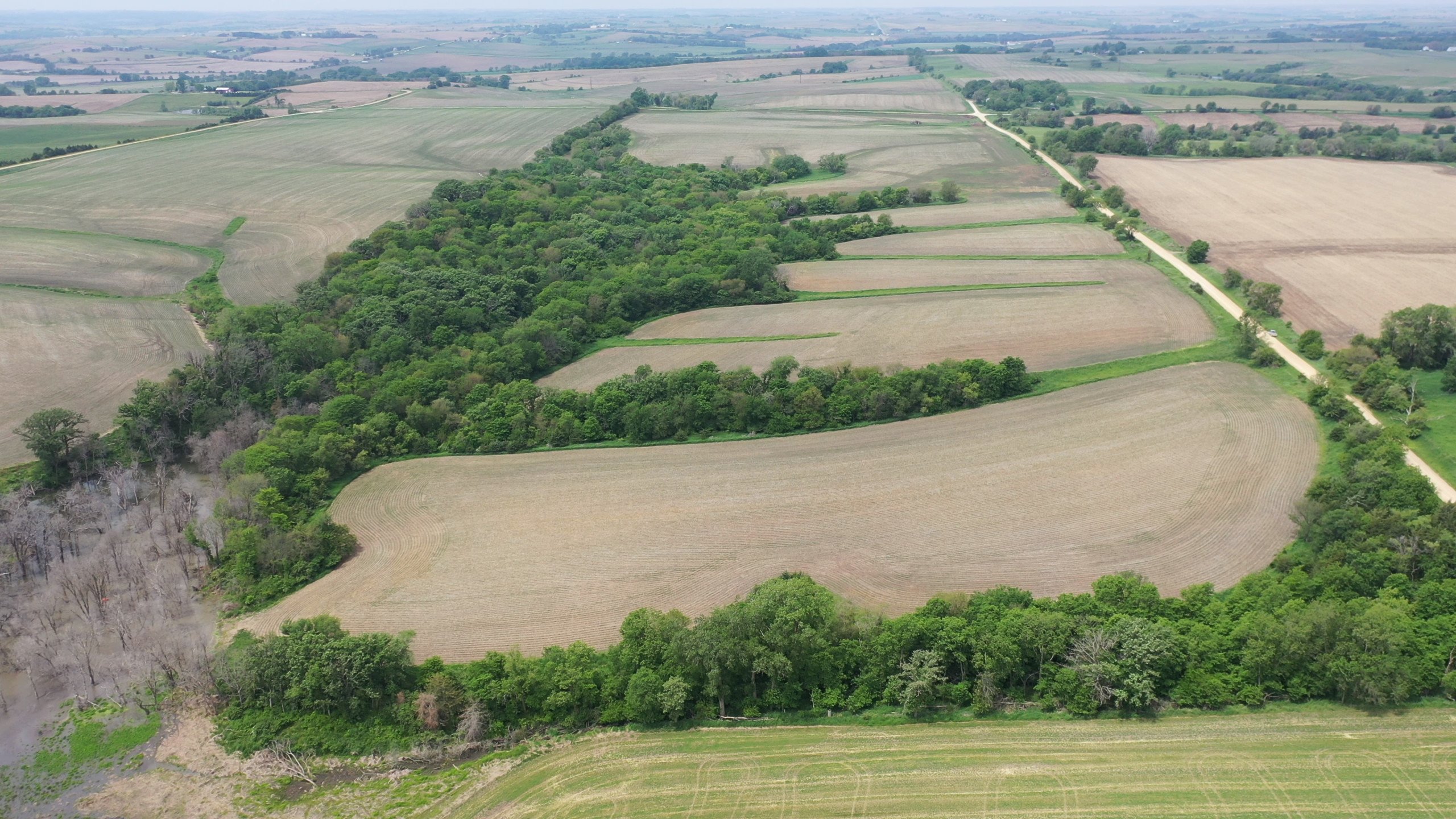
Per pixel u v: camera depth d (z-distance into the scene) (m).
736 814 65.50
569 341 146.62
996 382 127.88
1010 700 76.69
